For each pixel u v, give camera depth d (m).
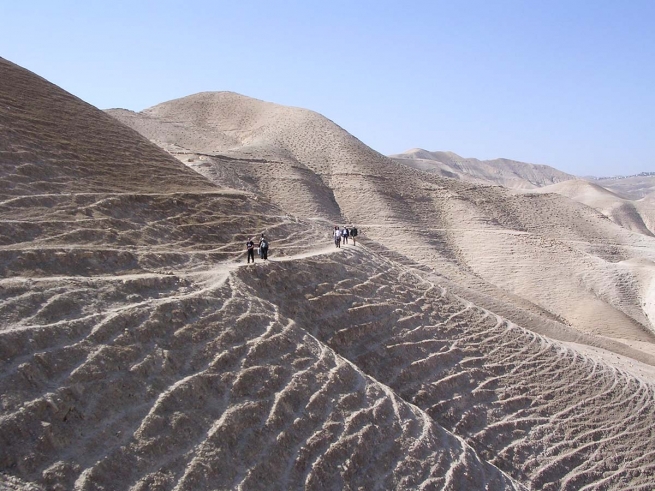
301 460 12.30
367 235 55.06
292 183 61.81
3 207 17.58
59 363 11.16
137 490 9.80
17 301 12.15
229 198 27.22
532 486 17.55
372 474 13.10
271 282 19.98
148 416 11.20
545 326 33.62
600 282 50.69
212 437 11.53
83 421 10.43
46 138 23.98
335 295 21.61
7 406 9.77
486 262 53.62
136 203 22.00
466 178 186.75
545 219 74.38
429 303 25.34
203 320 14.68
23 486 8.70
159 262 18.09
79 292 13.41
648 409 23.42
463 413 19.23
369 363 19.31
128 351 12.34
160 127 86.50
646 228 134.62
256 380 13.66
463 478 14.40
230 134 89.56
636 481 19.25
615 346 34.88
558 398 22.14
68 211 19.08
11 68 31.08
